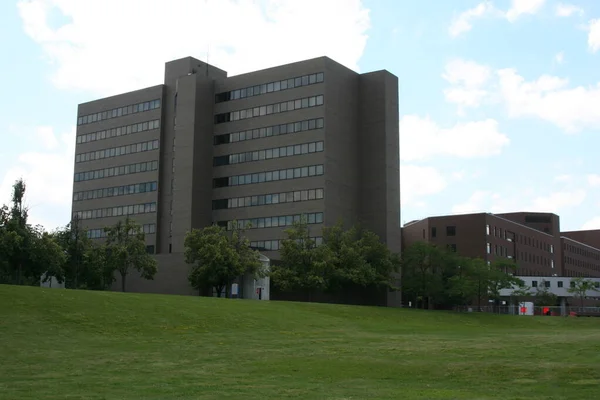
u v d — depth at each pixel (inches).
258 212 4532.5
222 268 3289.9
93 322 1708.9
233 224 3580.2
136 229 3486.7
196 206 4653.1
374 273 3811.5
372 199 4534.9
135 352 1357.0
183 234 4611.2
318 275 3533.5
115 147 5265.8
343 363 1195.9
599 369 1053.8
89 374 1059.9
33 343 1405.0
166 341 1573.6
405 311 3230.8
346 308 2886.3
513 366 1111.6
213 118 4867.1
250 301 2603.3
